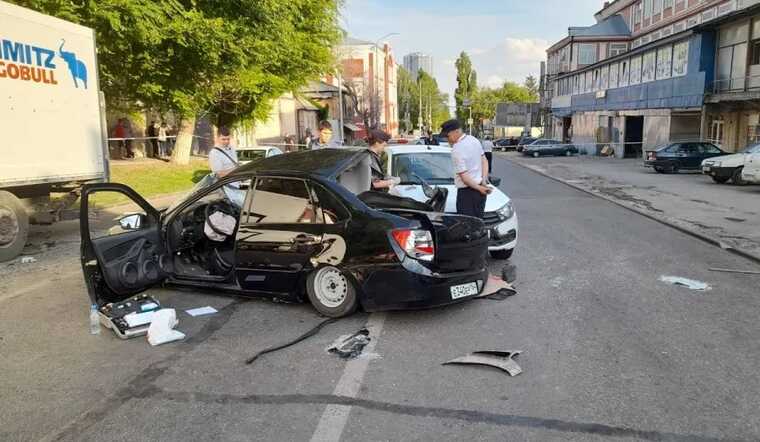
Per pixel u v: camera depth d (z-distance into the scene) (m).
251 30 17.44
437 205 7.22
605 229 10.52
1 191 8.06
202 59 16.03
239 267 5.74
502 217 7.55
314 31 23.91
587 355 4.52
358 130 57.97
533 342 4.82
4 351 4.78
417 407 3.70
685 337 4.90
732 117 29.33
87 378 4.23
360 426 3.47
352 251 5.20
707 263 7.72
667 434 3.33
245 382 4.12
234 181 5.91
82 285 6.89
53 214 9.55
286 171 5.66
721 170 19.80
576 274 7.10
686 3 45.16
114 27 11.88
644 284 6.64
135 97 17.42
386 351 4.64
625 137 41.94
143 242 5.84
